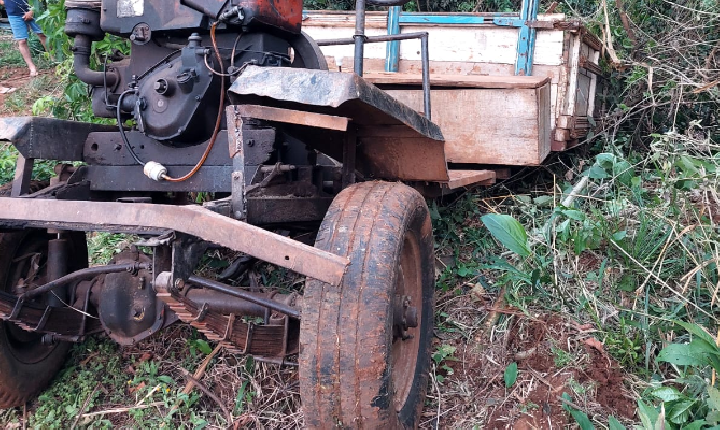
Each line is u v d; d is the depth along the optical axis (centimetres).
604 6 457
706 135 495
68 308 273
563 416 251
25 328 256
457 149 383
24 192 255
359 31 288
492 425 253
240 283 341
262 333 234
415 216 227
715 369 215
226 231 169
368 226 198
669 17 541
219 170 246
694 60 509
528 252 267
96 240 421
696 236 304
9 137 251
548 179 466
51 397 285
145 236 181
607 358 275
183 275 176
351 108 203
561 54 414
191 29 254
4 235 267
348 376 183
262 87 187
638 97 516
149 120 253
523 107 363
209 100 249
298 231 297
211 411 272
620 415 251
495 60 434
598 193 389
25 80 823
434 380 275
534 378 273
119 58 300
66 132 271
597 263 338
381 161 263
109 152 270
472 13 435
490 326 305
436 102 385
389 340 188
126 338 273
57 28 492
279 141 250
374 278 187
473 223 403
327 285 188
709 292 280
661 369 271
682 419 217
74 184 266
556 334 295
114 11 269
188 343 304
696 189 338
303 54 283
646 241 326
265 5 248
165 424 261
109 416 273
